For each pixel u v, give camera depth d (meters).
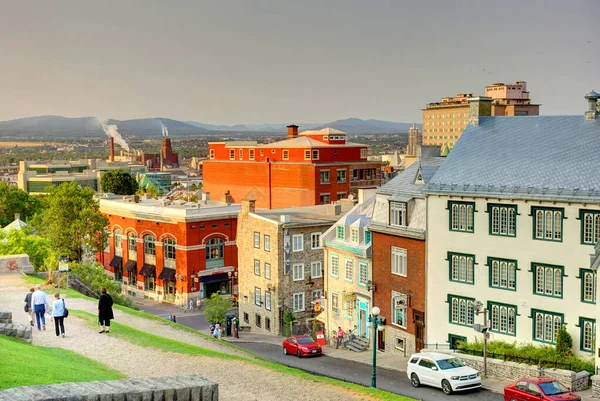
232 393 30.30
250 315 75.94
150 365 33.72
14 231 77.56
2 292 51.72
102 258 106.12
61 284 56.81
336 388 32.34
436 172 51.09
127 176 179.75
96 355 34.53
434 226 50.22
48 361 28.14
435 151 58.22
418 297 51.91
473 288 48.03
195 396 22.80
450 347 49.41
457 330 49.09
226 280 92.31
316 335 63.47
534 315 44.69
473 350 45.38
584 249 42.09
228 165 128.00
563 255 43.09
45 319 42.19
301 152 115.56
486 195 46.44
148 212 94.38
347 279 61.22
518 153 48.47
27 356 27.72
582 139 46.47
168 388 22.08
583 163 44.25
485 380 41.97
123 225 100.56
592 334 41.88
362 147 121.50
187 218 88.12
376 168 121.38
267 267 72.44
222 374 33.69
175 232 90.50
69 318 43.03
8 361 25.44
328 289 64.25
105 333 39.72
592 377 37.50
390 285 55.00
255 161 123.56
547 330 44.22
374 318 39.47
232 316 76.25
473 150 51.19
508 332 46.28
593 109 47.50
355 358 53.47
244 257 76.94
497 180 47.06
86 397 19.80
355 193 118.38
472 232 47.97
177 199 104.94
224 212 91.75
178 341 43.34
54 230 90.69
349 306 60.97
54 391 19.84
